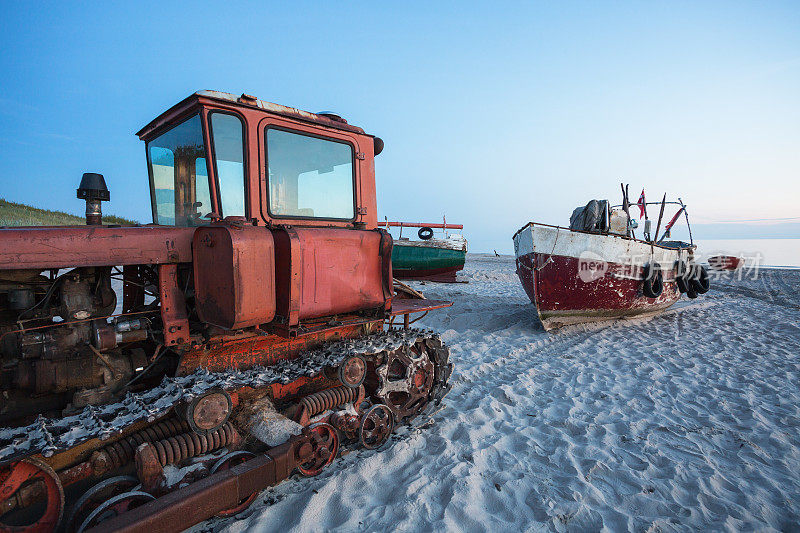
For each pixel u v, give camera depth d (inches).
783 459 150.6
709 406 200.5
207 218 105.1
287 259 105.7
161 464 98.3
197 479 101.9
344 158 143.0
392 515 113.0
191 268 108.7
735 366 264.4
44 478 87.0
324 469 132.9
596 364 270.7
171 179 133.3
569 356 289.3
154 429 107.5
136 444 103.2
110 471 108.3
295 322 107.0
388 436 156.0
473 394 211.5
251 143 115.1
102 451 98.1
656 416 187.3
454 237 650.2
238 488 95.3
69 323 92.6
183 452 101.5
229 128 113.0
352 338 152.6
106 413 93.4
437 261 632.4
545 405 200.4
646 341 334.0
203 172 113.2
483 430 168.1
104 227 93.8
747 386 227.1
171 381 106.0
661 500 125.8
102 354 101.2
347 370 133.4
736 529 113.3
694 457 151.8
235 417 120.7
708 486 133.5
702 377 243.0
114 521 78.7
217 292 97.8
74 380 95.3
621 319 424.2
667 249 424.2
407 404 163.0
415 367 162.9
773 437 165.0
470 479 130.4
